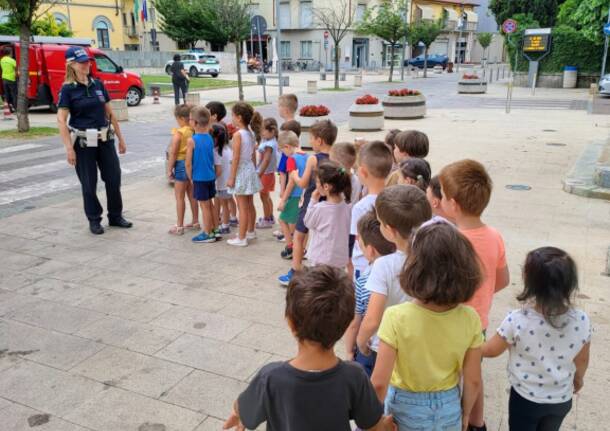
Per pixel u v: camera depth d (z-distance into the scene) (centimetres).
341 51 4962
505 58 6656
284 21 5178
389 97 1636
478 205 248
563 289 204
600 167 780
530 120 1555
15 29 2591
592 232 612
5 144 1248
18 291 479
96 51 1888
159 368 358
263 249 580
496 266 256
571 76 2736
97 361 367
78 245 598
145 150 1182
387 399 215
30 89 1716
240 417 182
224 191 614
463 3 6172
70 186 873
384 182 330
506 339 220
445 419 202
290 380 170
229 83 3047
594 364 354
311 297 170
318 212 382
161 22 5138
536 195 763
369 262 277
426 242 191
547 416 218
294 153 505
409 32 3488
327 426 171
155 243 602
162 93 2494
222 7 2142
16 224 675
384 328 202
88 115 605
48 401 324
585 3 2200
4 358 372
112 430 298
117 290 480
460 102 2155
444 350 197
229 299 460
